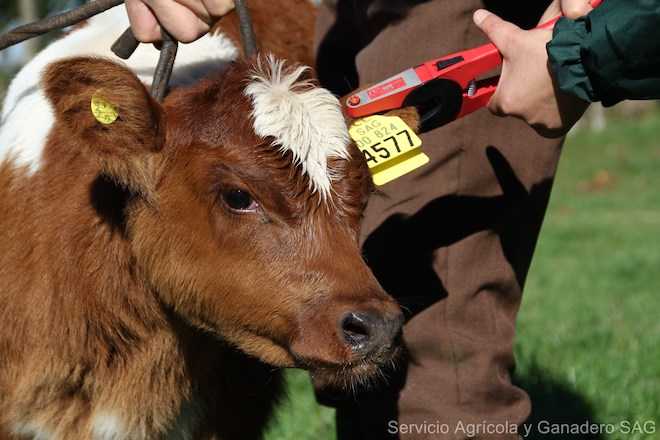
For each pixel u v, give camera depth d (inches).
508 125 158.2
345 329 130.7
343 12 182.5
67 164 154.8
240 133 137.6
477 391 154.8
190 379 159.3
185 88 147.8
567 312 363.6
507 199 159.2
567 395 239.8
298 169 135.4
